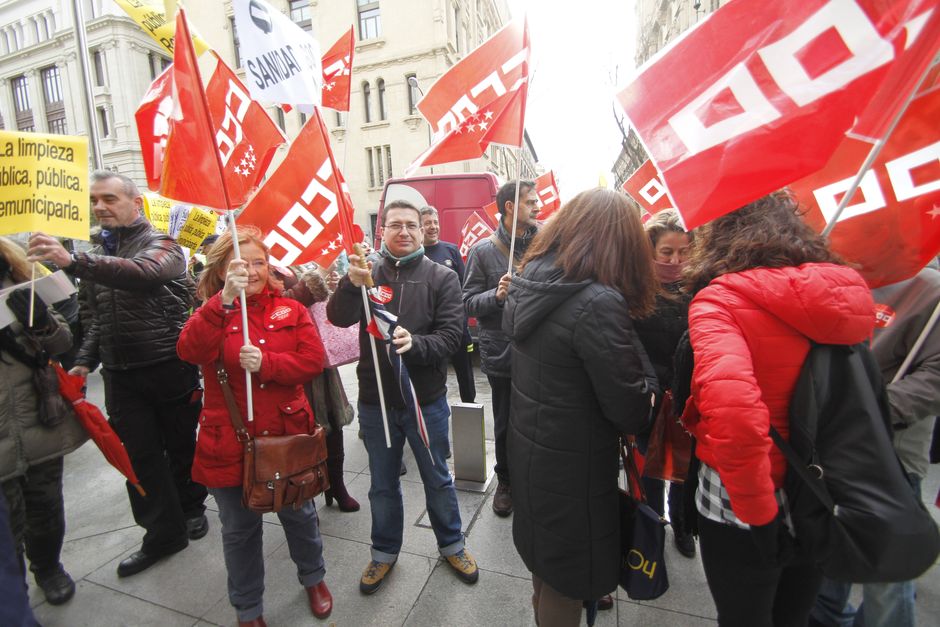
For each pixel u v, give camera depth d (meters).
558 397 1.43
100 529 2.70
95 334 2.44
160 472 2.35
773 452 1.13
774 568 1.15
